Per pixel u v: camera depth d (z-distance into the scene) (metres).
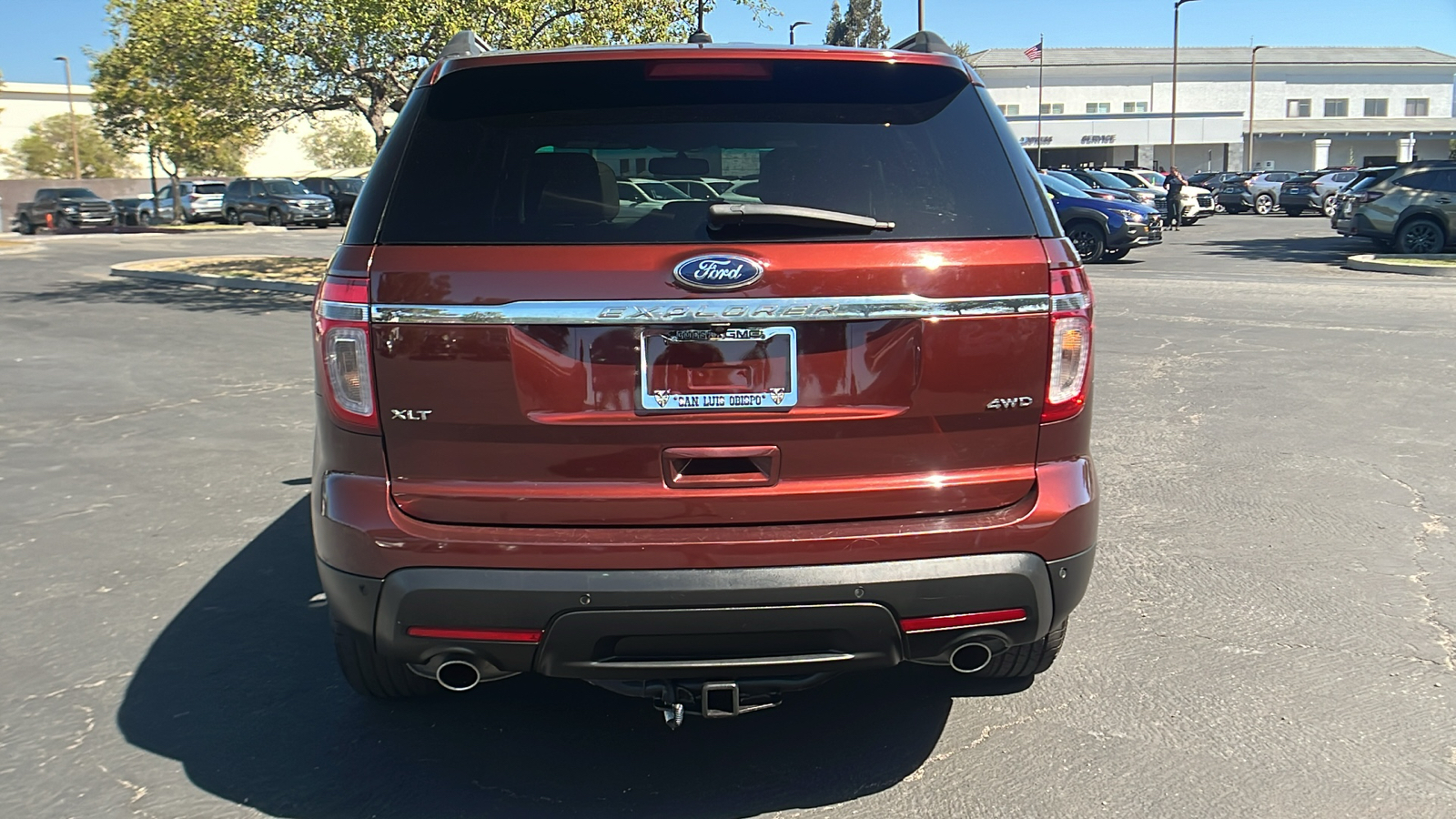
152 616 4.14
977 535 2.62
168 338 11.21
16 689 3.53
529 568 2.54
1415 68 71.81
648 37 14.88
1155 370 8.91
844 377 2.57
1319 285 15.01
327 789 2.97
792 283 2.52
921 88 2.85
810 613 2.56
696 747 3.20
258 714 3.38
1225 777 2.99
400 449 2.60
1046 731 3.27
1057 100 69.44
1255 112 70.94
